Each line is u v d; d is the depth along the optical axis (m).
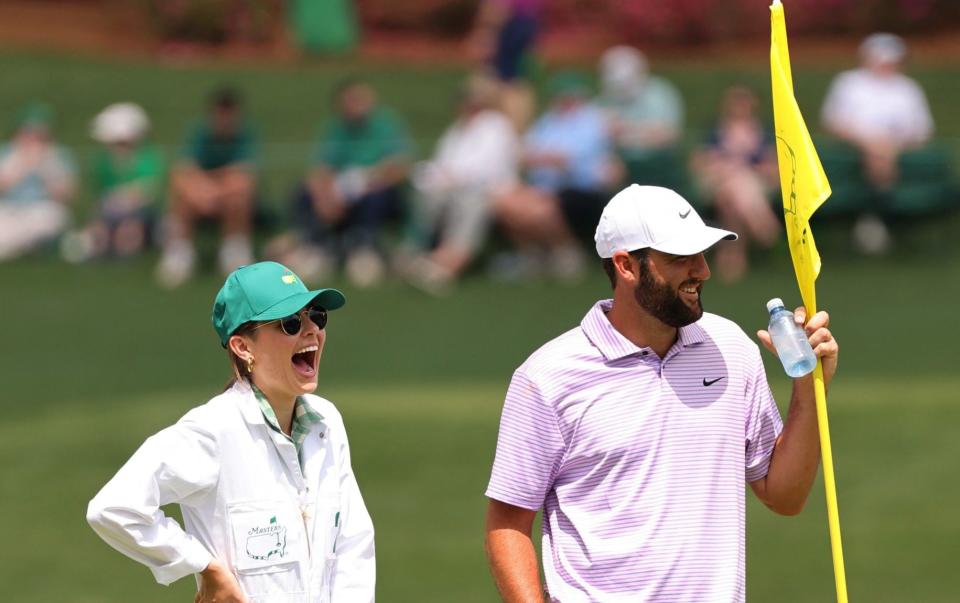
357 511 18.09
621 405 17.78
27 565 35.72
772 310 18.14
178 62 101.00
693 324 18.27
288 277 17.59
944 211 62.53
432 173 59.97
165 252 66.31
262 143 81.62
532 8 65.50
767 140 61.50
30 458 40.84
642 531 17.61
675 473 17.67
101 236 65.69
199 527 17.48
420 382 46.31
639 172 61.31
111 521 16.73
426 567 34.81
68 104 89.25
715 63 100.12
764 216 59.62
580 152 60.12
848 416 42.50
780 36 18.28
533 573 18.12
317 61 102.38
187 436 17.14
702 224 17.75
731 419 17.92
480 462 40.00
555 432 17.94
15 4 111.81
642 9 103.38
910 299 55.47
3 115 87.19
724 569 17.59
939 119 84.81
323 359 49.25
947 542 36.03
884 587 34.03
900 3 104.19
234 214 61.62
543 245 60.62
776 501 18.50
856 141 62.47
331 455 17.95
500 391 45.03
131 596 34.34
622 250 17.73
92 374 48.50
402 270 60.44
